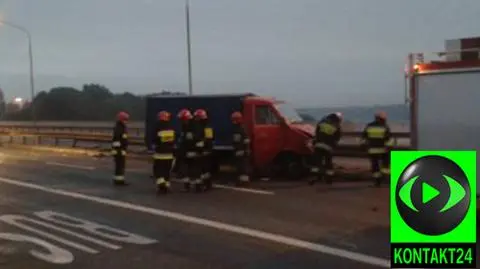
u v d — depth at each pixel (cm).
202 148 1222
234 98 1428
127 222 907
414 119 894
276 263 668
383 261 670
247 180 1311
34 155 2280
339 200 1087
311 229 839
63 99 8075
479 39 895
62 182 1403
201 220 912
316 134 1334
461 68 848
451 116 856
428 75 880
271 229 842
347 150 1591
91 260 690
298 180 1387
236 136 1304
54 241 784
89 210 1015
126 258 697
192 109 1482
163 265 666
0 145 2891
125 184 1355
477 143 832
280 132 1412
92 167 1772
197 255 707
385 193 1168
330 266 653
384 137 1261
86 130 3219
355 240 770
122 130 1347
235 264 666
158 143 1199
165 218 934
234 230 839
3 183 1388
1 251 731
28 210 1019
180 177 1445
